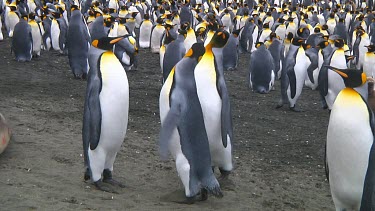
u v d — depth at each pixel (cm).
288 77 1207
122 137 626
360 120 516
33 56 1728
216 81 621
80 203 564
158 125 1006
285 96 1229
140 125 993
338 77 1184
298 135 1016
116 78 604
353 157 523
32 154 737
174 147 582
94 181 623
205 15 2734
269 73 1409
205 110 618
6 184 600
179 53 1311
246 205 627
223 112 623
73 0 3216
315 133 1038
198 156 582
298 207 646
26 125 893
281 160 856
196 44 584
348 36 2547
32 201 550
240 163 820
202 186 588
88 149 616
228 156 655
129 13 2595
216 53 647
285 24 2450
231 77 1648
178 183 687
